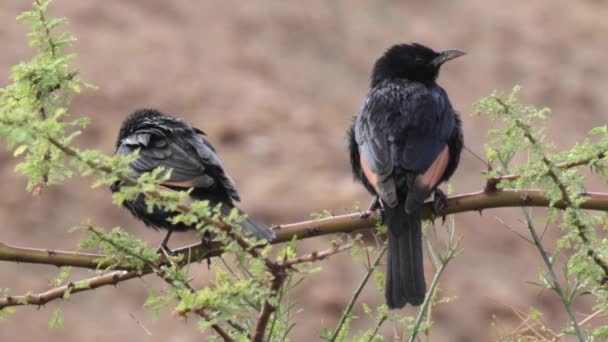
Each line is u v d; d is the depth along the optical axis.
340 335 6.37
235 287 4.86
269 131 22.81
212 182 7.54
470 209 6.95
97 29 24.75
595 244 5.87
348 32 27.92
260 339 5.04
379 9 29.38
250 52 25.66
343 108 24.53
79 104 21.94
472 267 19.41
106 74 23.09
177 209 4.93
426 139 7.64
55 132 4.68
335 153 22.45
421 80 8.71
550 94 28.03
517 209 21.12
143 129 8.41
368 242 15.98
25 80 6.33
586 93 28.23
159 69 23.91
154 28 25.39
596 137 26.28
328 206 20.50
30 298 6.18
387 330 15.45
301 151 22.19
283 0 28.09
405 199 7.16
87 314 17.08
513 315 18.00
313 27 27.44
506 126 5.92
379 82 8.80
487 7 31.34
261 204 20.36
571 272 5.91
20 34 23.22
